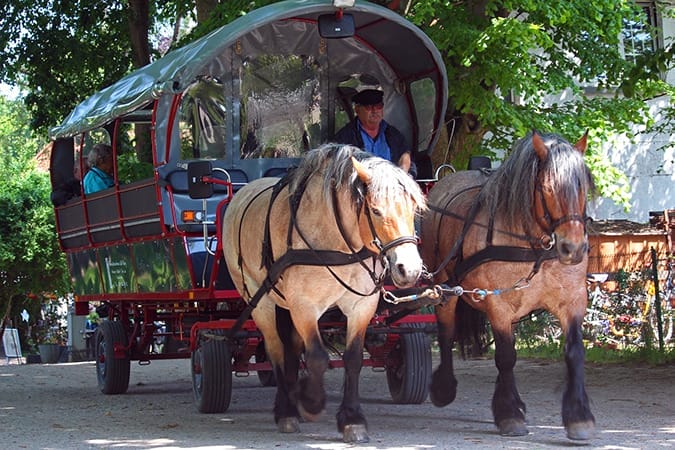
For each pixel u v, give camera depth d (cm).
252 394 1117
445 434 759
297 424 794
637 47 2091
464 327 888
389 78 1035
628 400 965
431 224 859
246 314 827
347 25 913
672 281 1573
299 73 995
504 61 1406
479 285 747
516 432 739
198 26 1566
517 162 716
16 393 1191
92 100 1194
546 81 1582
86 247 1200
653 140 2167
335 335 952
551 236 692
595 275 1756
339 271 714
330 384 1219
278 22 959
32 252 2716
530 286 723
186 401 1059
